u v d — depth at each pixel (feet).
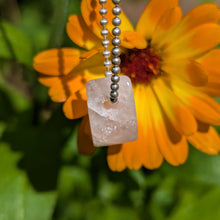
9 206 0.63
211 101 0.54
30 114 0.73
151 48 0.55
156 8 0.51
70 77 0.53
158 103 0.56
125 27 0.51
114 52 0.47
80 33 0.52
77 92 0.52
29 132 0.68
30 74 0.75
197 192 0.71
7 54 0.61
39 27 0.88
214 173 0.69
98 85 0.47
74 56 0.53
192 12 0.50
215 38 0.50
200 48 0.52
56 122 0.68
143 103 0.57
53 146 0.67
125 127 0.48
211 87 0.53
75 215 0.72
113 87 0.47
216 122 0.52
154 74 0.56
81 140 0.56
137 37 0.50
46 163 0.66
